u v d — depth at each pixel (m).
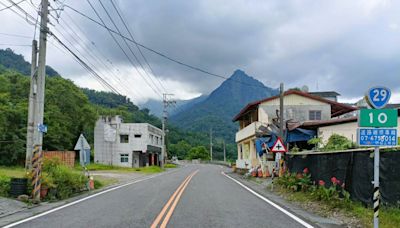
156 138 69.62
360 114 8.01
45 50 15.36
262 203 14.17
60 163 17.58
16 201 13.56
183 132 121.25
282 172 20.97
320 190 13.66
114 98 84.31
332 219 10.66
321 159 15.09
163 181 26.44
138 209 12.13
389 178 10.07
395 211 9.67
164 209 12.09
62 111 54.91
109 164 57.47
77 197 16.14
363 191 11.44
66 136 54.56
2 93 48.25
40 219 10.40
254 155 35.19
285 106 33.66
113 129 59.16
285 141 25.45
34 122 15.35
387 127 7.94
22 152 44.19
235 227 9.18
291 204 14.05
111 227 9.04
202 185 22.56
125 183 24.53
